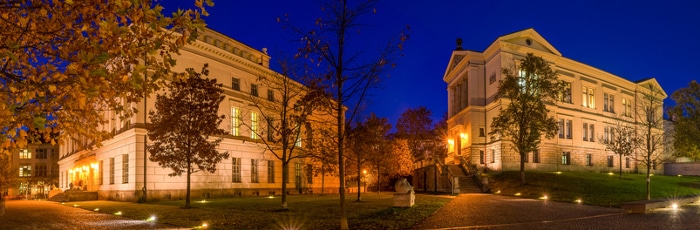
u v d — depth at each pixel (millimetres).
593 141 60812
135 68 6152
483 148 55469
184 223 16906
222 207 24344
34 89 6168
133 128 34969
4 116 6027
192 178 37906
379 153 39469
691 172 64500
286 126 27016
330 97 19266
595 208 22531
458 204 24797
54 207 30328
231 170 41375
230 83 41875
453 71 64188
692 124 44094
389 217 17281
